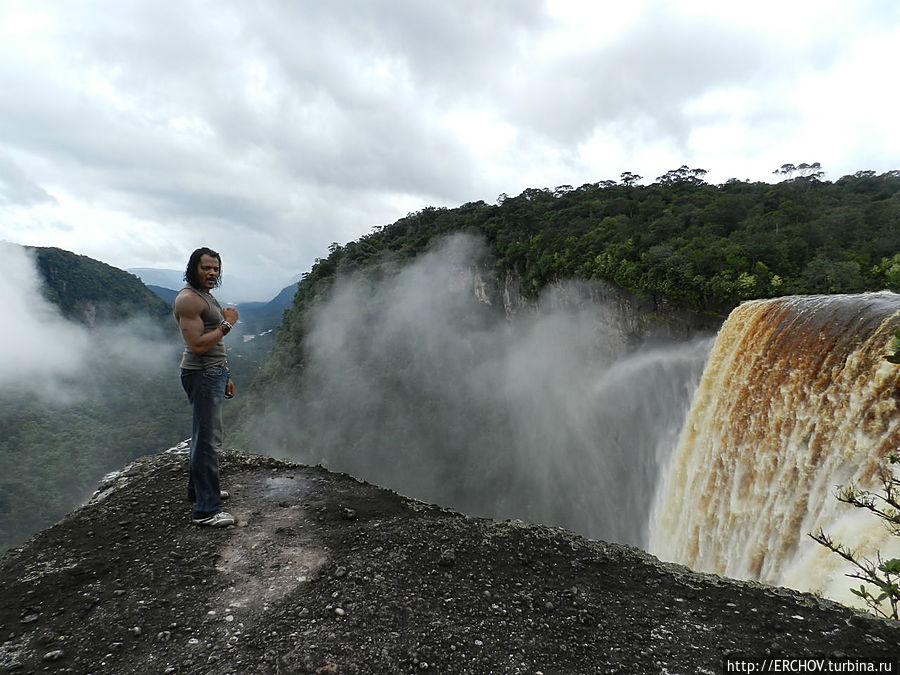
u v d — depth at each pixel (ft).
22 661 7.22
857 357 37.40
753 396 50.90
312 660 7.22
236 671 6.96
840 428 37.37
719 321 118.83
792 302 50.90
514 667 7.42
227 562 10.39
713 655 7.89
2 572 9.93
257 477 16.31
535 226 256.52
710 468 57.26
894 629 8.64
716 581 10.59
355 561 10.42
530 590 9.78
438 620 8.51
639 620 8.91
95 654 7.40
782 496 42.68
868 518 27.07
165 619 8.32
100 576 9.75
